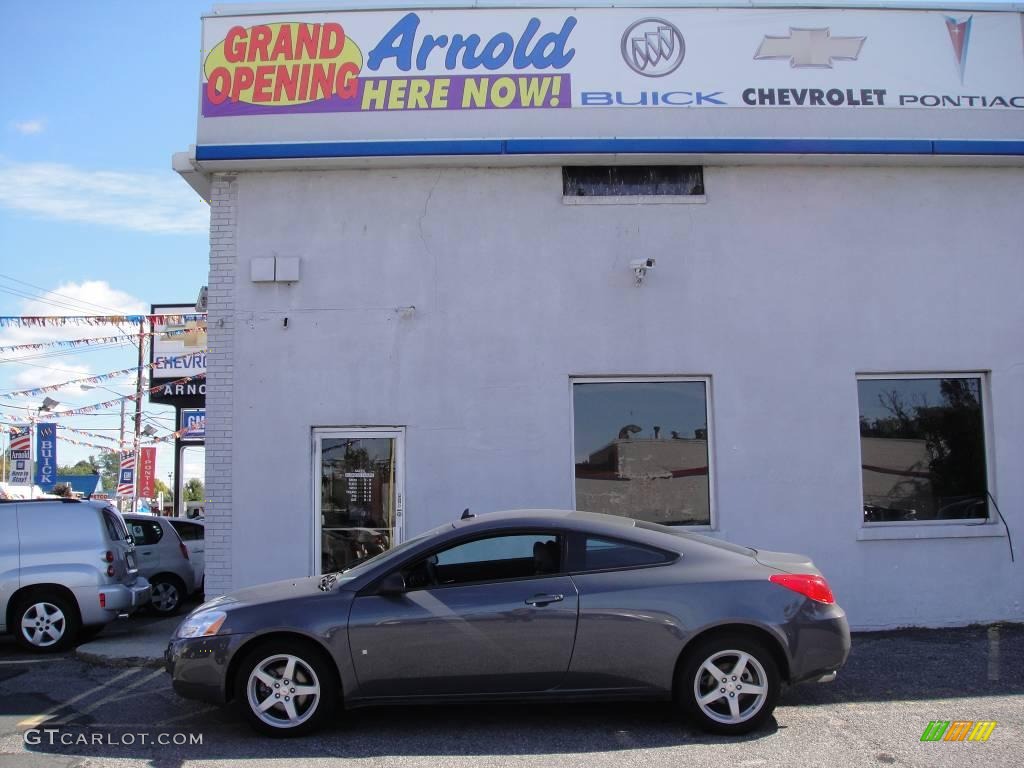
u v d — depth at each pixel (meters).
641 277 9.38
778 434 9.34
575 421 9.43
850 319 9.52
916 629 9.13
